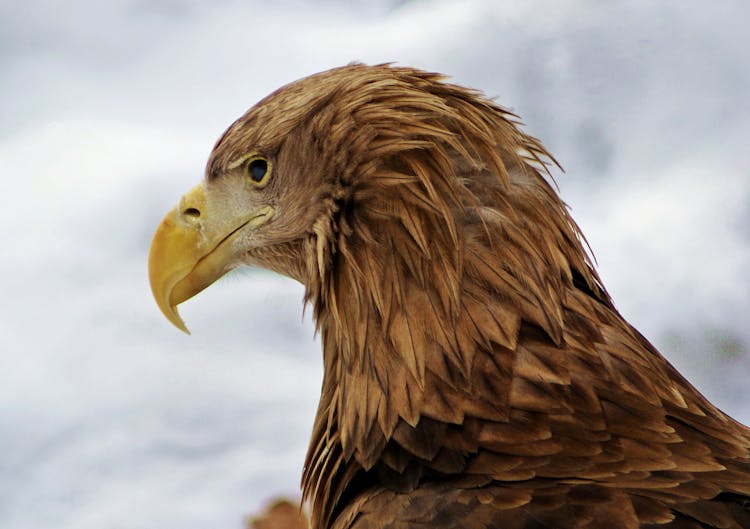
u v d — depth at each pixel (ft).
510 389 15.69
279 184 18.38
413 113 16.67
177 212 19.88
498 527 14.47
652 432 15.51
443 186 16.34
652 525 14.08
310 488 17.74
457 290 15.96
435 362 15.92
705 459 15.21
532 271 16.11
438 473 15.61
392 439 15.98
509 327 15.88
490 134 16.63
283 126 18.11
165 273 19.81
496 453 15.46
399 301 16.24
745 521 14.10
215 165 19.27
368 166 16.81
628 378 15.99
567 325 16.17
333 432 17.37
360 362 16.49
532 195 16.57
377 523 15.26
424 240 16.16
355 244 16.84
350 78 17.61
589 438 15.39
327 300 17.35
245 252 19.30
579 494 14.62
